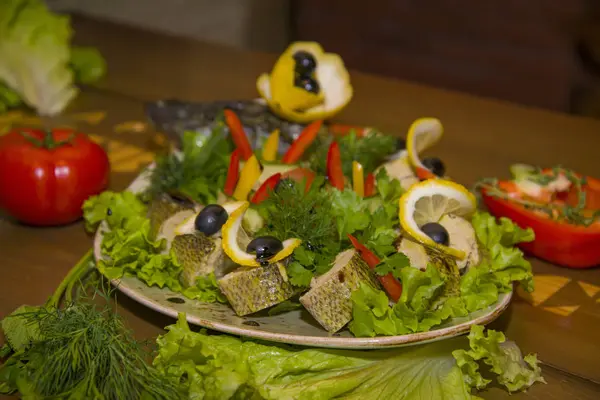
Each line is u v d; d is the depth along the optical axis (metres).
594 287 1.36
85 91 1.99
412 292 1.12
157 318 1.25
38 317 1.11
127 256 1.22
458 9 3.20
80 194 1.44
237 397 1.01
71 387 1.03
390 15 3.32
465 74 3.19
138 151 1.73
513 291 1.33
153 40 2.31
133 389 1.02
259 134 1.60
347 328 1.14
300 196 1.26
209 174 1.41
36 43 1.82
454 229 1.28
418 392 1.09
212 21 3.56
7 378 1.05
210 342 1.11
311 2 3.44
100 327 1.06
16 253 1.40
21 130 1.49
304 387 1.08
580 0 3.03
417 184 1.26
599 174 1.71
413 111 1.96
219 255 1.21
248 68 2.17
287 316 1.17
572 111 2.96
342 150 1.45
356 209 1.25
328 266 1.17
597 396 1.12
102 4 3.39
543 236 1.38
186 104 1.70
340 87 1.67
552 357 1.20
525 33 3.12
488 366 1.16
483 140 1.83
